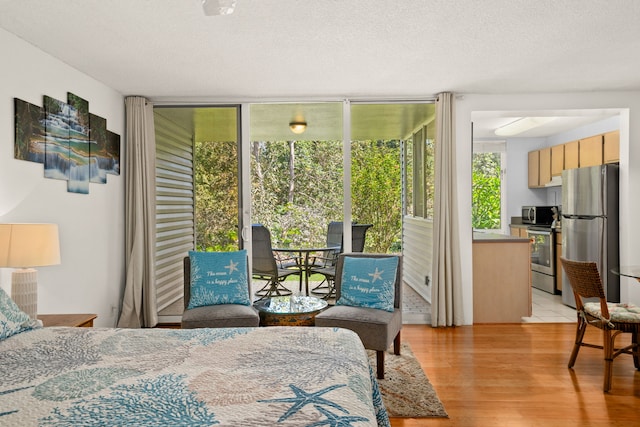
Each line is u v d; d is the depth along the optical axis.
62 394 1.35
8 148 2.83
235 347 1.84
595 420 2.55
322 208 7.91
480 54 3.38
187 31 2.89
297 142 7.94
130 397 1.33
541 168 6.93
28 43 3.04
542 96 4.57
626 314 3.02
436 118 4.55
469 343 3.98
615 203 4.83
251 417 1.19
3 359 1.68
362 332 3.15
